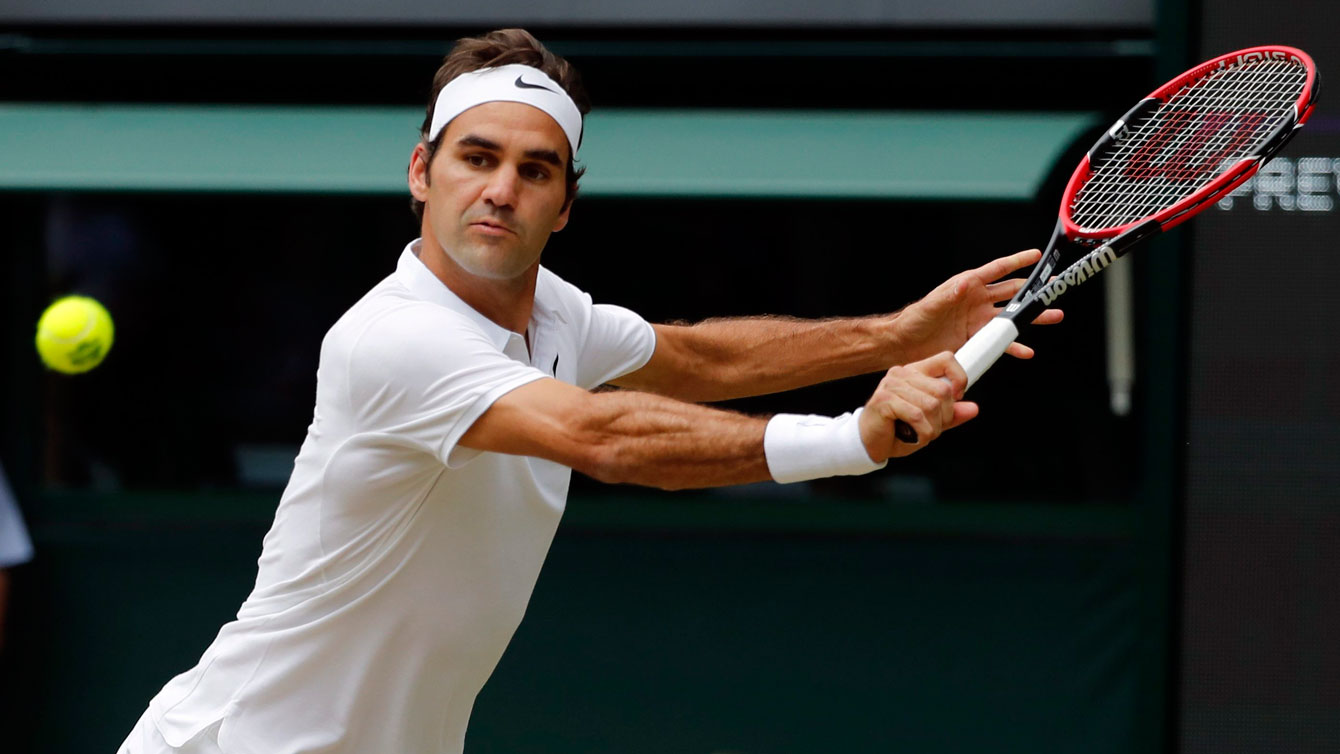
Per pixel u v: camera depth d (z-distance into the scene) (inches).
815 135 701.3
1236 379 670.5
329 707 349.7
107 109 740.7
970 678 684.1
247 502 727.1
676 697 691.4
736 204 740.0
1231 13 669.3
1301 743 668.7
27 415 732.7
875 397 277.3
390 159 684.7
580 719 692.7
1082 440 721.0
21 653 711.1
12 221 736.3
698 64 741.9
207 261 751.1
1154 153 415.5
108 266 746.8
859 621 689.0
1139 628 676.7
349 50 735.1
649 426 286.2
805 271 738.8
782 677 689.6
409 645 346.9
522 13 722.2
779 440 281.0
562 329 372.2
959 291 395.2
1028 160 666.8
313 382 752.3
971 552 685.9
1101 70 729.6
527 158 321.7
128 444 743.1
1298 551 668.1
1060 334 724.0
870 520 698.8
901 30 709.9
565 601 696.4
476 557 341.1
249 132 714.8
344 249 754.2
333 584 336.8
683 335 416.8
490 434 296.4
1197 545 672.4
